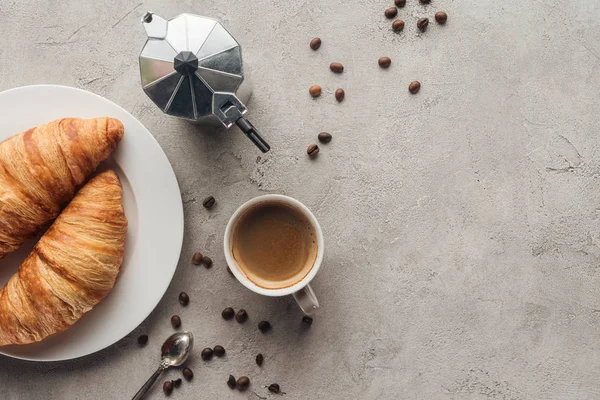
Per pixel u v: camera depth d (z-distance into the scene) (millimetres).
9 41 680
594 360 672
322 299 679
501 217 675
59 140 625
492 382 676
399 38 675
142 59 595
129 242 660
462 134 675
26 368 686
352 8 675
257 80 677
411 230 677
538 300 675
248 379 680
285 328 683
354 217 677
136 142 648
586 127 672
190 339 680
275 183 677
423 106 675
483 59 675
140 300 660
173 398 684
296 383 683
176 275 682
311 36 677
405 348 679
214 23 598
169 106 604
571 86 673
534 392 674
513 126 675
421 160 675
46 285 624
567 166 673
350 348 680
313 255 651
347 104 676
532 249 675
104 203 633
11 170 626
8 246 641
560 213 673
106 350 684
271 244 657
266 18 677
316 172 677
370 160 676
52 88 644
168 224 656
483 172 675
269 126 678
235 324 684
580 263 673
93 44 679
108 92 679
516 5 673
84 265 624
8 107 645
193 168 679
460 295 677
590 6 672
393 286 678
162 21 595
